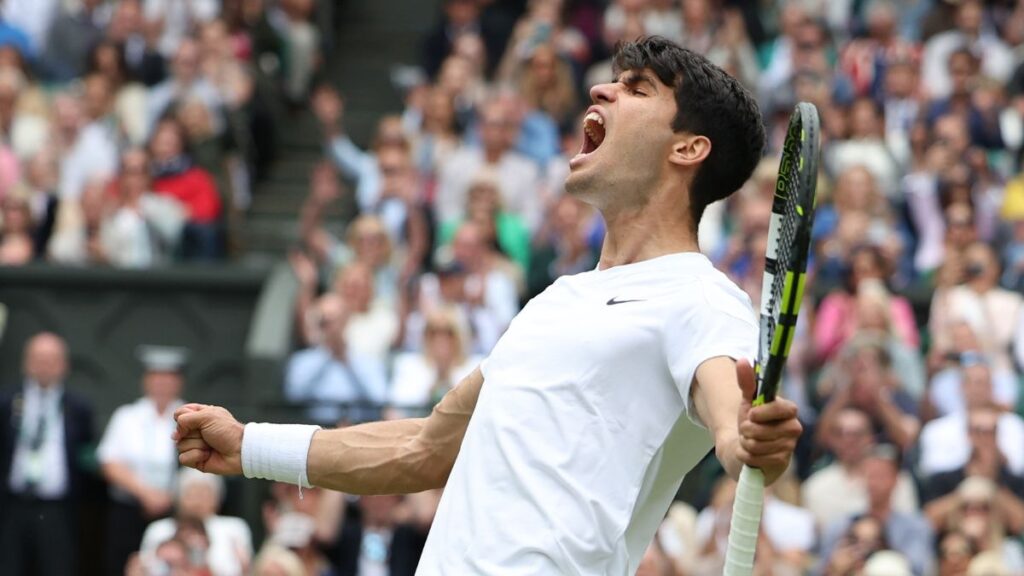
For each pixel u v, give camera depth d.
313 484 5.61
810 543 13.57
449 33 22.91
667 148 5.24
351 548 14.11
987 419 14.16
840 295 16.20
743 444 4.44
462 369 15.72
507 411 5.04
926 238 18.33
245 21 22.75
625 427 4.99
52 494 15.77
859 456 13.88
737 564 4.55
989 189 18.95
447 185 18.97
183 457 5.64
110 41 21.05
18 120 20.30
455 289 16.48
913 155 19.47
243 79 21.64
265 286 17.97
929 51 21.89
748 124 5.29
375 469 5.56
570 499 4.93
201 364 18.02
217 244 19.08
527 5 22.80
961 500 13.43
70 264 18.12
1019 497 14.11
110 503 15.88
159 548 13.56
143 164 18.95
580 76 21.58
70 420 15.95
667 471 5.11
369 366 16.08
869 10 22.62
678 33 21.88
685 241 5.25
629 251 5.26
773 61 21.73
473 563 4.94
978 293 16.59
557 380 5.02
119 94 20.73
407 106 22.95
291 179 22.03
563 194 17.80
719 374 4.79
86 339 18.06
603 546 4.94
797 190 4.48
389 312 16.70
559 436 4.97
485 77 22.44
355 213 19.73
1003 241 18.53
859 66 20.95
